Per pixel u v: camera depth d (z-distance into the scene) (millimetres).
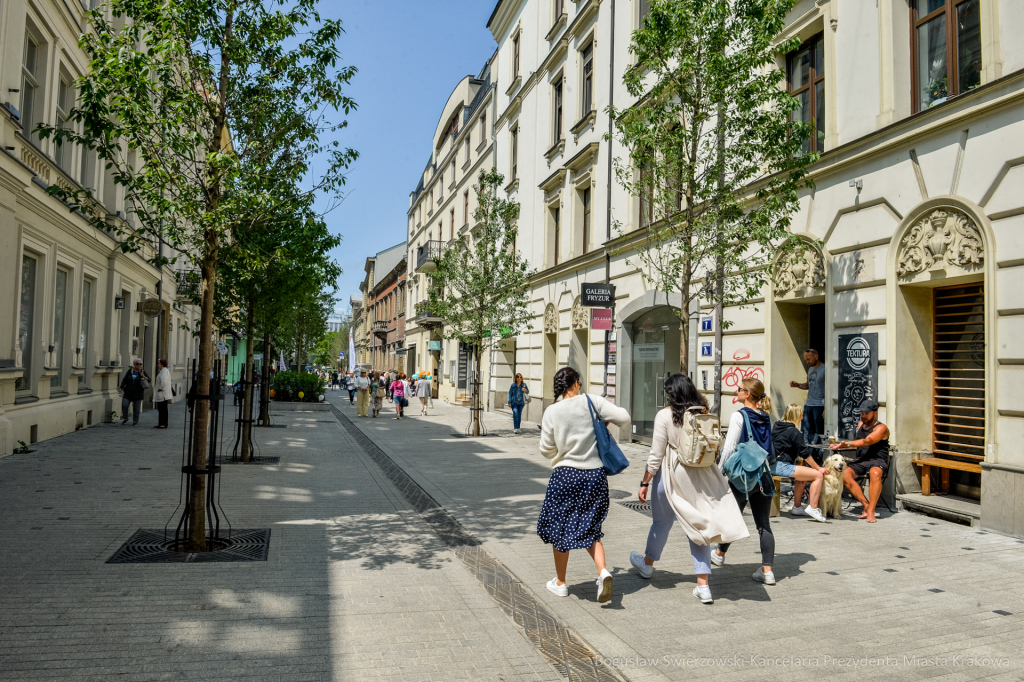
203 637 3801
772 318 10070
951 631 4160
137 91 5289
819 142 9547
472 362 29781
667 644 3916
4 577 4723
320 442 14914
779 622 4285
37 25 11734
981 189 6945
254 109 6375
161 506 7230
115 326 17250
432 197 39938
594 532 4559
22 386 12016
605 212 16438
